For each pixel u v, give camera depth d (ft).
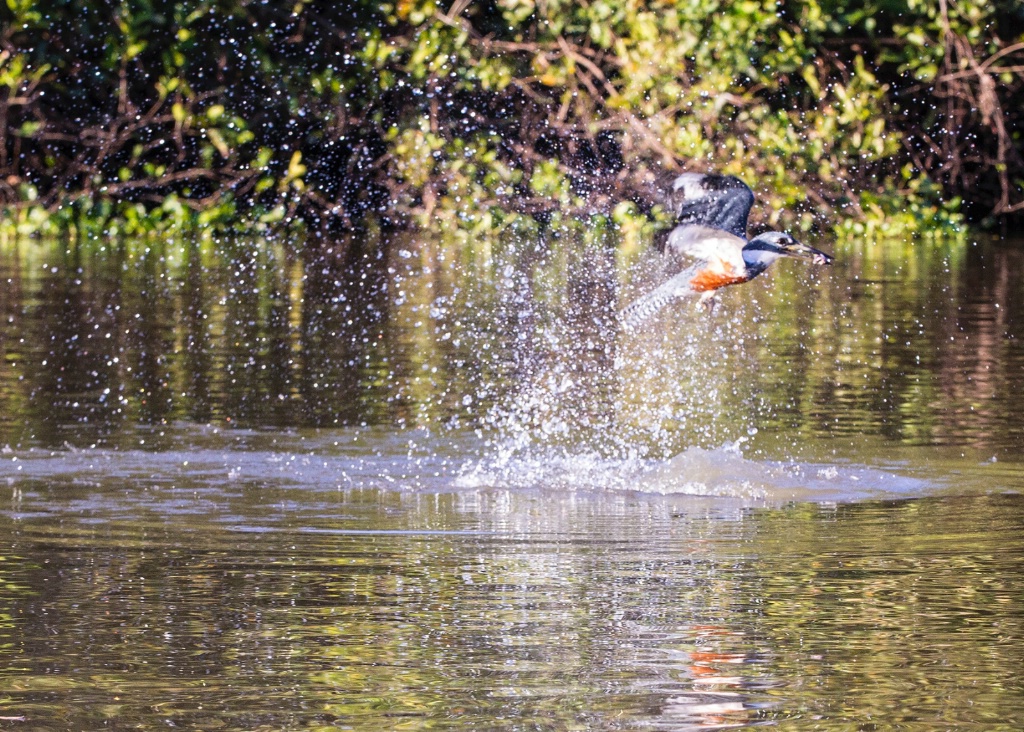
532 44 90.43
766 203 88.74
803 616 22.90
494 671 20.63
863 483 32.89
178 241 86.58
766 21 88.07
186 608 23.39
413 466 34.68
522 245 85.46
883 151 92.32
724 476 33.47
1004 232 97.96
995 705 19.42
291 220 91.86
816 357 50.65
